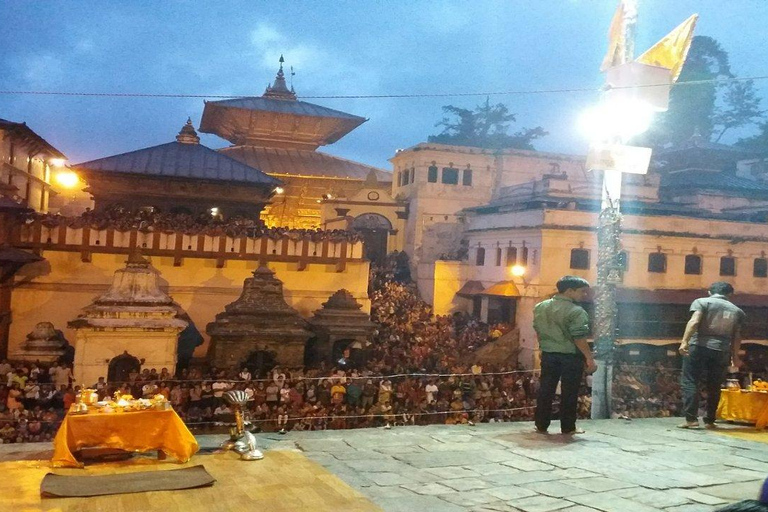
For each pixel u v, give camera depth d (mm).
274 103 59438
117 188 36188
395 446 8172
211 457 7484
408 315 38656
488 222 41031
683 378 10180
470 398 24438
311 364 30484
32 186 37531
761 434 9516
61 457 6957
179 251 31922
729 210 43062
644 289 36062
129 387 22469
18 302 30203
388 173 59750
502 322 37250
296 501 5918
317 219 52812
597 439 8852
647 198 40625
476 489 6375
